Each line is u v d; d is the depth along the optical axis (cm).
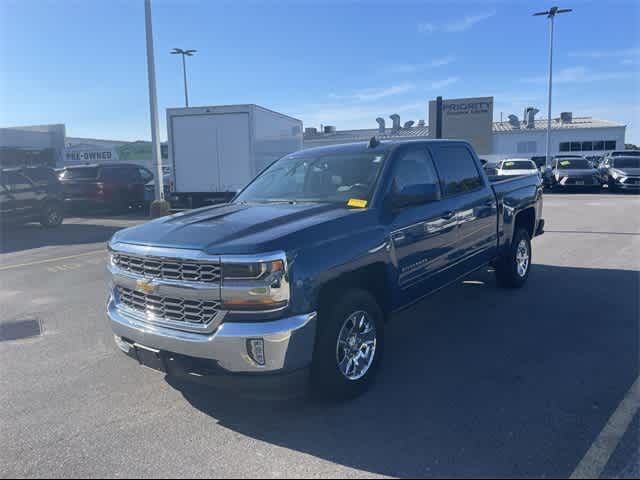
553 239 1136
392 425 367
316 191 485
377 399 407
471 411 383
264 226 381
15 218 1466
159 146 1636
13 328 618
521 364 467
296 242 360
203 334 352
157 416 393
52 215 1572
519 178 724
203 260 348
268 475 312
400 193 448
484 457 323
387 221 441
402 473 310
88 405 414
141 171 2184
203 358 351
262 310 342
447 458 324
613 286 725
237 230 373
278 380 349
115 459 335
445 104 3162
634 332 541
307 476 310
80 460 335
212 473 316
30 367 496
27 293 787
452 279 546
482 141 3141
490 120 3103
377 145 510
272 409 397
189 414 394
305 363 358
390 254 437
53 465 330
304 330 354
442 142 570
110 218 1852
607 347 502
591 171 2442
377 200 444
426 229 487
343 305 388
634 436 342
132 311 400
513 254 692
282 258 346
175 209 1650
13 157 3847
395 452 332
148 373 477
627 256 930
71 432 371
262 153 1653
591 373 443
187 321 363
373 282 442
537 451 328
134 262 392
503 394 409
